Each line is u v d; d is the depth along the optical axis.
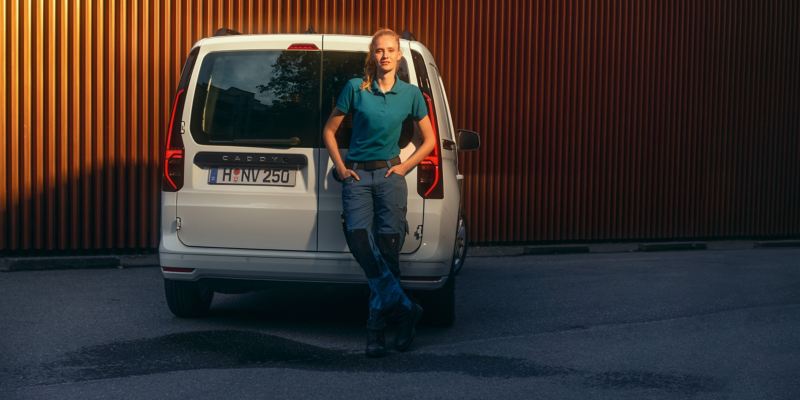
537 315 7.13
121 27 10.02
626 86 12.80
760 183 14.00
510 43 12.04
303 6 10.90
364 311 7.21
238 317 6.79
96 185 9.98
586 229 12.61
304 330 6.37
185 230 6.05
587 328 6.62
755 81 13.84
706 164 13.52
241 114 6.04
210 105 6.08
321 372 5.20
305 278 6.00
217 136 6.04
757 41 13.80
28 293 7.68
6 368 5.16
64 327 6.29
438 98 6.41
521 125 12.12
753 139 13.89
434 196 5.93
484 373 5.25
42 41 9.75
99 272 9.13
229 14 10.52
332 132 5.73
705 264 10.62
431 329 6.55
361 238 5.55
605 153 12.70
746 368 5.48
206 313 6.81
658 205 13.16
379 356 5.60
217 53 6.11
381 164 5.62
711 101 13.48
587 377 5.19
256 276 6.03
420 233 5.93
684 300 7.89
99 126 9.99
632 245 12.69
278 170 5.98
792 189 14.28
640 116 12.94
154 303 7.30
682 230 13.37
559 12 12.32
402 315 5.68
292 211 5.95
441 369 5.32
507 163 12.09
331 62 6.05
